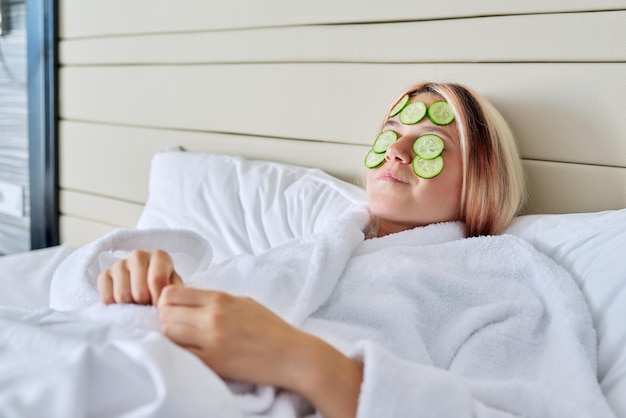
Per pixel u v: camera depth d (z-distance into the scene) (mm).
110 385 656
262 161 1557
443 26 1282
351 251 1030
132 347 668
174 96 1744
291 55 1506
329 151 1460
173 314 761
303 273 963
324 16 1447
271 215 1367
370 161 1147
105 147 1915
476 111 1121
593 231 1040
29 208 2174
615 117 1115
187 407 633
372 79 1384
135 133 1836
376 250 1061
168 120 1766
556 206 1188
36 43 2018
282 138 1551
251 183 1439
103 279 860
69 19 1976
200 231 1433
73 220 2027
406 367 751
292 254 1000
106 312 818
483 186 1101
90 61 1937
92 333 742
